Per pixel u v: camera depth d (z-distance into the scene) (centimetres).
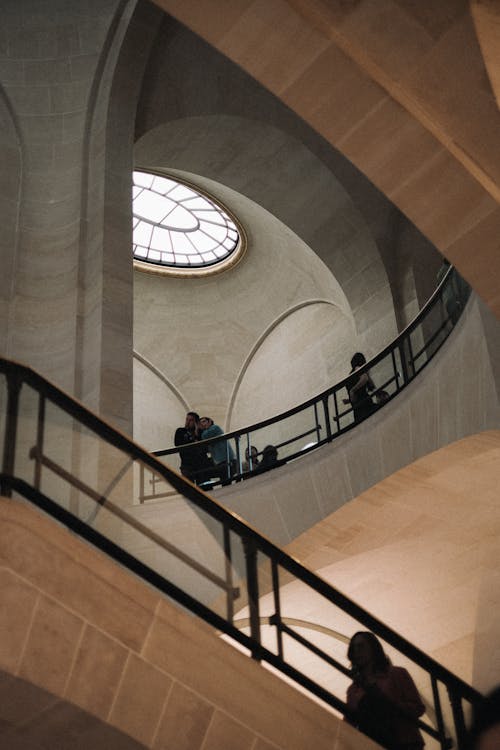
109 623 516
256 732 540
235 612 668
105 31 1565
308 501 1202
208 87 1642
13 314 1352
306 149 1734
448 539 1153
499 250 665
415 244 1758
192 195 1964
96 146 1491
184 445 1373
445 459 1012
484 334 892
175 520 1074
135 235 2062
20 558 503
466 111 630
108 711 499
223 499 1241
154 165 1755
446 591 1220
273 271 2061
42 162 1498
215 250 2120
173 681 524
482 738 145
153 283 2127
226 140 1734
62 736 512
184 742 516
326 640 1158
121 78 1527
